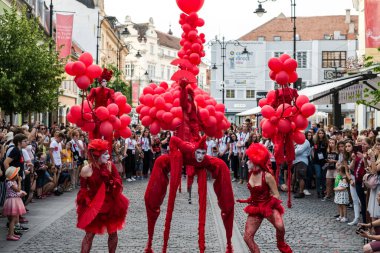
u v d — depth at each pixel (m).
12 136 14.40
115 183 8.78
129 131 11.40
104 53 69.38
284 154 13.73
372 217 11.03
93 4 64.19
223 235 11.94
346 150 13.27
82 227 8.50
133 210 15.77
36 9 37.03
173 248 10.54
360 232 8.06
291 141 13.46
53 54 24.83
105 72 11.04
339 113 21.58
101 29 67.44
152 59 114.62
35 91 23.62
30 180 15.05
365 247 7.94
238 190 21.17
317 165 18.62
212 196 20.09
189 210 15.93
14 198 11.23
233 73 71.62
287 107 13.12
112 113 10.88
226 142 25.95
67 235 11.77
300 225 13.02
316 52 72.56
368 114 36.53
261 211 8.65
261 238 11.54
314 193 19.94
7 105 23.05
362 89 20.42
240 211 15.85
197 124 9.66
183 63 10.77
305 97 13.01
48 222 13.48
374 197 10.99
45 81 23.77
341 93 22.20
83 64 10.53
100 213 8.70
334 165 17.78
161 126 11.61
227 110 73.12
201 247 9.05
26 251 10.14
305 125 13.12
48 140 19.39
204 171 9.37
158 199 9.44
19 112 23.75
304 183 18.59
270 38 76.19
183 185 23.44
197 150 9.12
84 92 11.19
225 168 9.38
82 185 8.75
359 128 38.09
